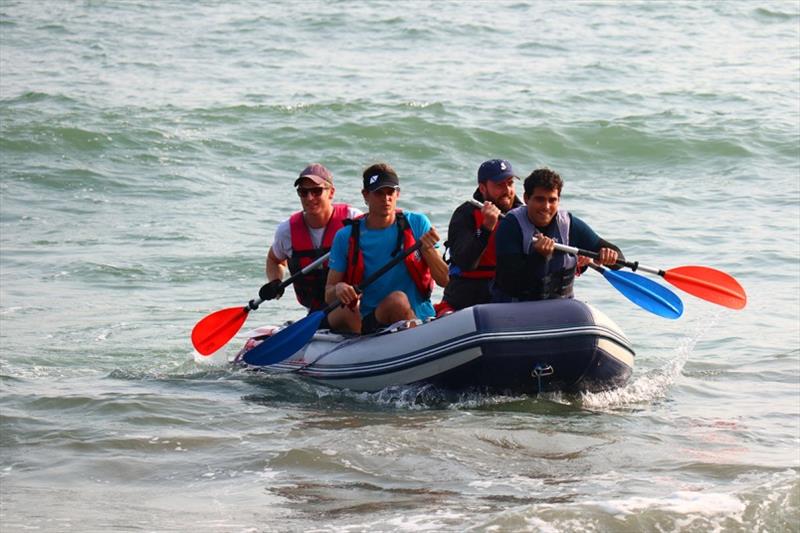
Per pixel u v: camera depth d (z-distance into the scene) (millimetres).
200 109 40375
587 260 15023
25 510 10305
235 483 11039
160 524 9891
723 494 10070
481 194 15289
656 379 15656
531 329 14109
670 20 62375
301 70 51688
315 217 15992
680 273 15602
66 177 32594
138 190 31672
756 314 19562
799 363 16375
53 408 13969
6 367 16547
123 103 43031
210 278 23031
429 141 36312
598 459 11711
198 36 62688
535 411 13992
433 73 49719
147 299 21375
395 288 15445
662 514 9617
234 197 31078
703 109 40844
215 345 16453
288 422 13430
